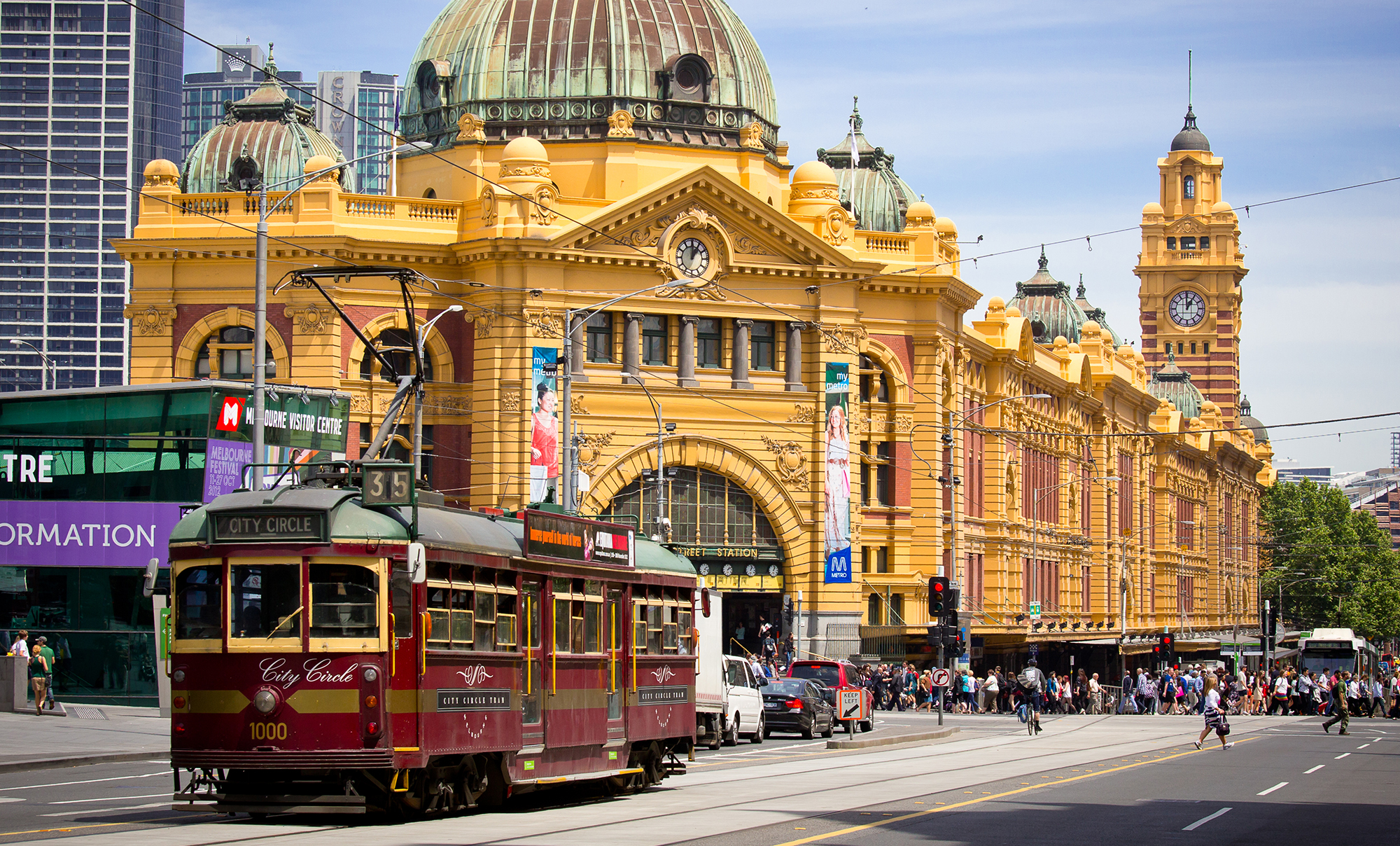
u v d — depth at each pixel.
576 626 28.67
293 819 25.00
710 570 75.19
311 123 81.31
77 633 56.66
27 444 57.00
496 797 26.56
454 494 73.44
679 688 32.56
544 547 27.53
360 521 23.88
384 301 73.00
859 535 79.50
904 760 41.44
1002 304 96.06
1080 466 114.94
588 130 78.88
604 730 29.34
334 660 23.50
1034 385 103.81
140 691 56.59
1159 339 187.00
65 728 45.06
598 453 73.19
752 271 76.19
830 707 54.59
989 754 44.44
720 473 75.69
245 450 57.97
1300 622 179.62
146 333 73.38
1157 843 23.19
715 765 39.03
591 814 26.33
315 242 72.06
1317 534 175.88
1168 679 83.75
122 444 56.88
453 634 24.89
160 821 24.59
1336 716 60.62
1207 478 161.25
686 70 80.00
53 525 56.62
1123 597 118.44
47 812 25.91
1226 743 49.16
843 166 93.69
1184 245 187.75
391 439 35.72
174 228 73.19
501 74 79.50
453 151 77.62
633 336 74.19
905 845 22.39
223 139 78.12
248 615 23.67
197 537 23.95
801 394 76.75
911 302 81.88
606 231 73.56
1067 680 83.38
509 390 72.38
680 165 78.44
